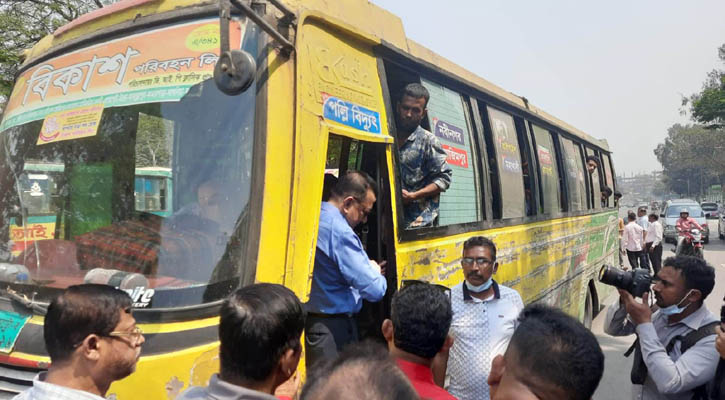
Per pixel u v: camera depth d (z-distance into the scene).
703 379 2.79
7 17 9.20
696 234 15.52
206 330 2.38
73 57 3.18
